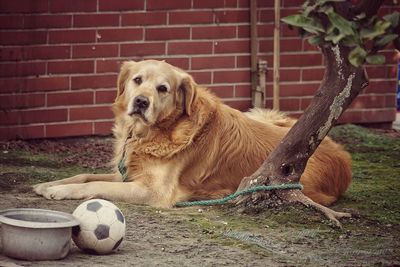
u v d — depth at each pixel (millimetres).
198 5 13648
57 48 13008
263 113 11102
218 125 10203
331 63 9234
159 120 9961
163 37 13539
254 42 13883
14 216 7582
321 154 10484
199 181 10086
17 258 7352
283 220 9211
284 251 8250
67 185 9719
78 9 13039
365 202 10430
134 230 8648
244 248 8281
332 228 9109
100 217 7656
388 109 14875
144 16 13406
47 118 13070
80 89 13195
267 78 14125
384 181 11555
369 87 14703
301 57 14234
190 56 13719
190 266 7555
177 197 9914
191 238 8500
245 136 10297
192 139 9992
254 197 9523
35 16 12844
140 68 9969
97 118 13328
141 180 9930
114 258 7621
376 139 13969
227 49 13859
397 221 9586
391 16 5922
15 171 11227
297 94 14305
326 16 5973
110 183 9773
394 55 14727
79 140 13273
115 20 13258
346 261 8008
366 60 5785
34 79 12945
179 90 10086
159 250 8016
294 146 9461
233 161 10180
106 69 13297
